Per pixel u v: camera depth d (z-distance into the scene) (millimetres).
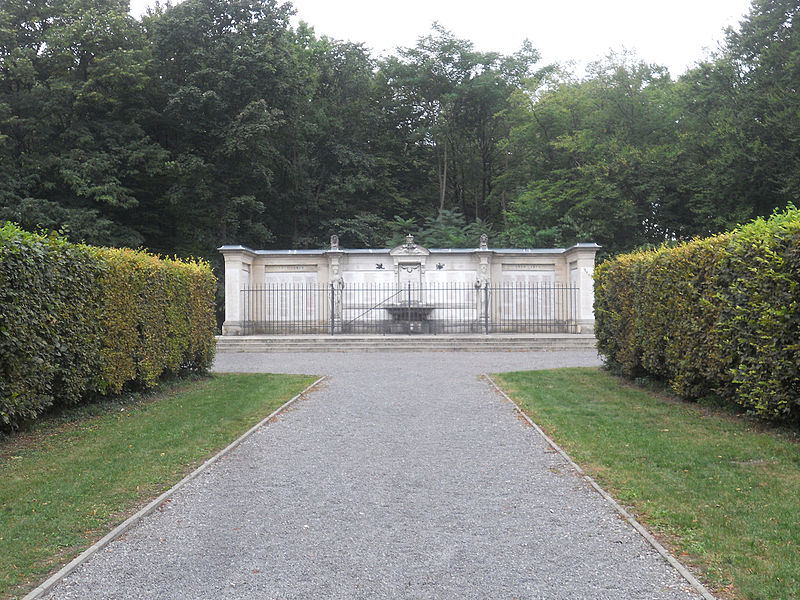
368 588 4152
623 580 4242
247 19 37031
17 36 33125
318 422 9766
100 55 33125
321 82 47594
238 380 14547
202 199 35938
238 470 7074
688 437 8250
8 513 5512
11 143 32281
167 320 13039
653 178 38188
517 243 38938
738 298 9039
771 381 8156
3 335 8047
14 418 8492
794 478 6352
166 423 9531
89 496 6000
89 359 10141
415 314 29078
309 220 46375
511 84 50219
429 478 6742
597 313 15711
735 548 4629
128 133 34375
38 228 30250
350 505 5867
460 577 4312
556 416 9883
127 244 33906
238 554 4723
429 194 52688
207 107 35156
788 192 30000
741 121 32250
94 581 4270
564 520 5414
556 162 44219
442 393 12500
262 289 29219
